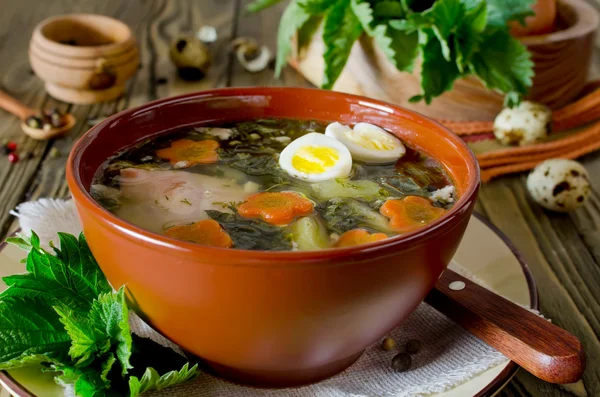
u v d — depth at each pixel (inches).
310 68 25.6
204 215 14.1
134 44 25.5
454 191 14.8
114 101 25.4
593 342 16.5
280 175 15.4
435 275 13.6
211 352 13.5
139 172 15.0
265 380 14.1
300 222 13.9
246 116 16.8
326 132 16.0
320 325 12.9
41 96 25.5
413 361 14.8
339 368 14.5
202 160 15.6
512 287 16.0
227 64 27.9
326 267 12.2
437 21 20.9
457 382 13.8
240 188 14.9
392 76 23.1
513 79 21.7
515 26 23.3
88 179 14.4
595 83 25.7
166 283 12.6
